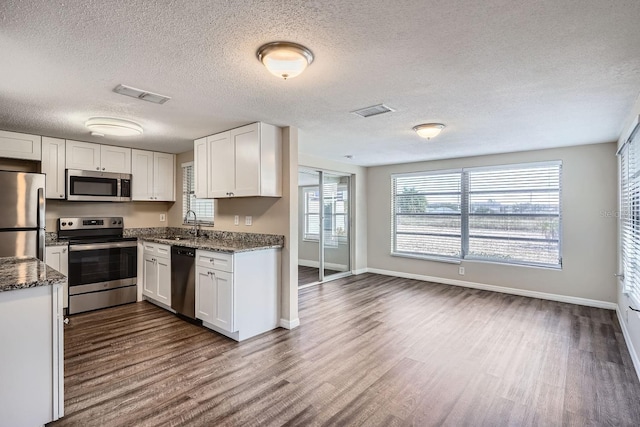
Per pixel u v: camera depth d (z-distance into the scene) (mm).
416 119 3195
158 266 4133
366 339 3195
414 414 2020
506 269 5012
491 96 2564
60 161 3975
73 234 4324
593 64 2000
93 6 1404
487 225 5219
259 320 3346
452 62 1980
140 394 2209
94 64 1986
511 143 4285
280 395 2213
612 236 4184
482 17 1511
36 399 1766
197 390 2266
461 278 5465
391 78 2217
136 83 2287
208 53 1856
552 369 2602
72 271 3900
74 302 3906
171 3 1389
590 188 4328
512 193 4980
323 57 1911
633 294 2961
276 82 2281
